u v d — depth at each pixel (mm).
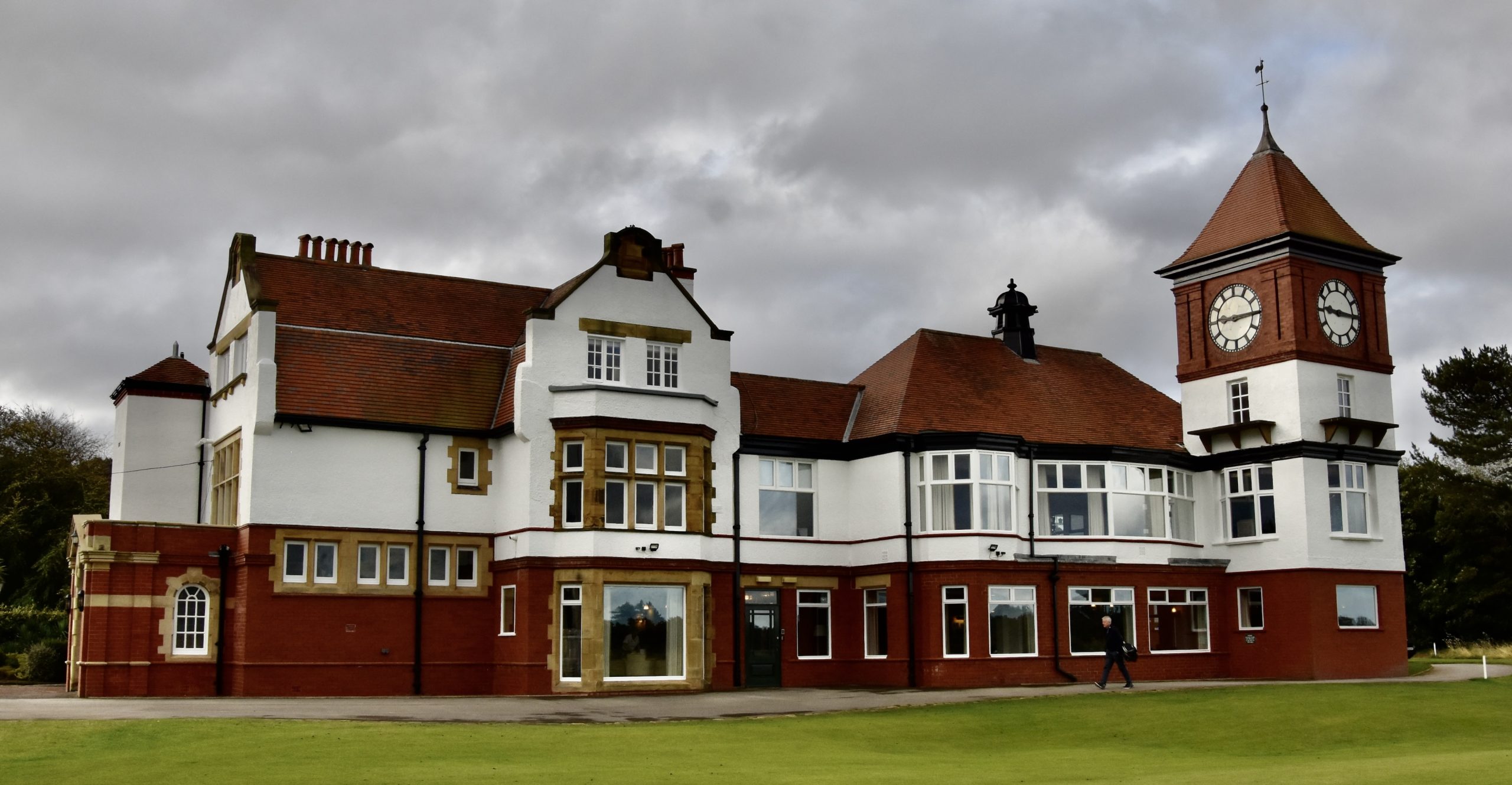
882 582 37906
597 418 34188
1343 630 38906
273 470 33031
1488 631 64500
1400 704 28516
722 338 37625
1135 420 42250
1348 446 39625
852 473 39594
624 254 36344
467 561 35438
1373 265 41844
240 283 36062
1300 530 38781
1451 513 64062
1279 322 39906
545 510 34031
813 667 38094
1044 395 41344
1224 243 41719
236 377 35062
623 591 34281
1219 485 41406
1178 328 43125
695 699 30469
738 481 37531
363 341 35844
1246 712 27422
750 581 37250
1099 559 38188
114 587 31625
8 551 57906
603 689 33188
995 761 21469
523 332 38875
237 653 32438
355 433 34219
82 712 23797
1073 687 34031
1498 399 68000
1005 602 37000
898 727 25406
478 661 34938
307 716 23969
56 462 64062
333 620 33281
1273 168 41562
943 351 41531
